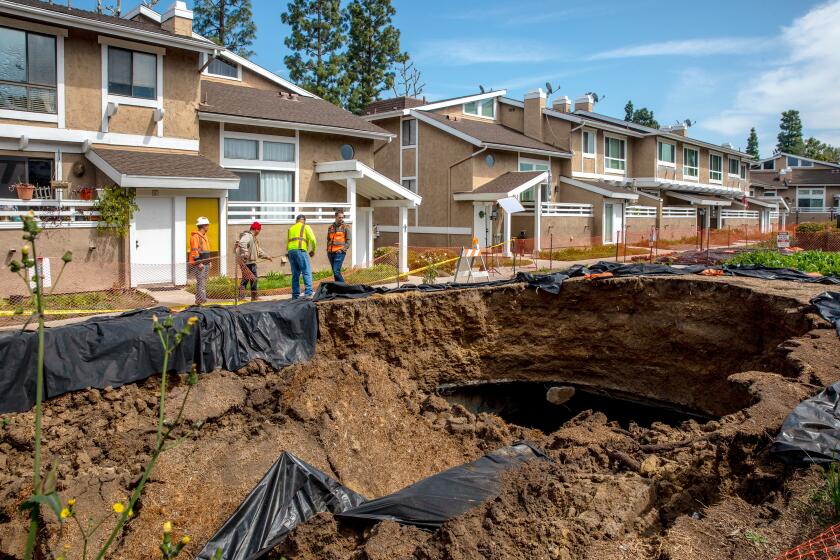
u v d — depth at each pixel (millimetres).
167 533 3732
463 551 6020
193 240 15625
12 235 16031
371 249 25625
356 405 12266
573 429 11320
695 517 6391
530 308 17609
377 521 7164
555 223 33062
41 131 17500
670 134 41594
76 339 10625
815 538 5340
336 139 24812
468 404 17562
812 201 63750
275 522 8023
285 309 13648
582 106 47844
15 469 9000
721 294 15641
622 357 17141
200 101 21688
